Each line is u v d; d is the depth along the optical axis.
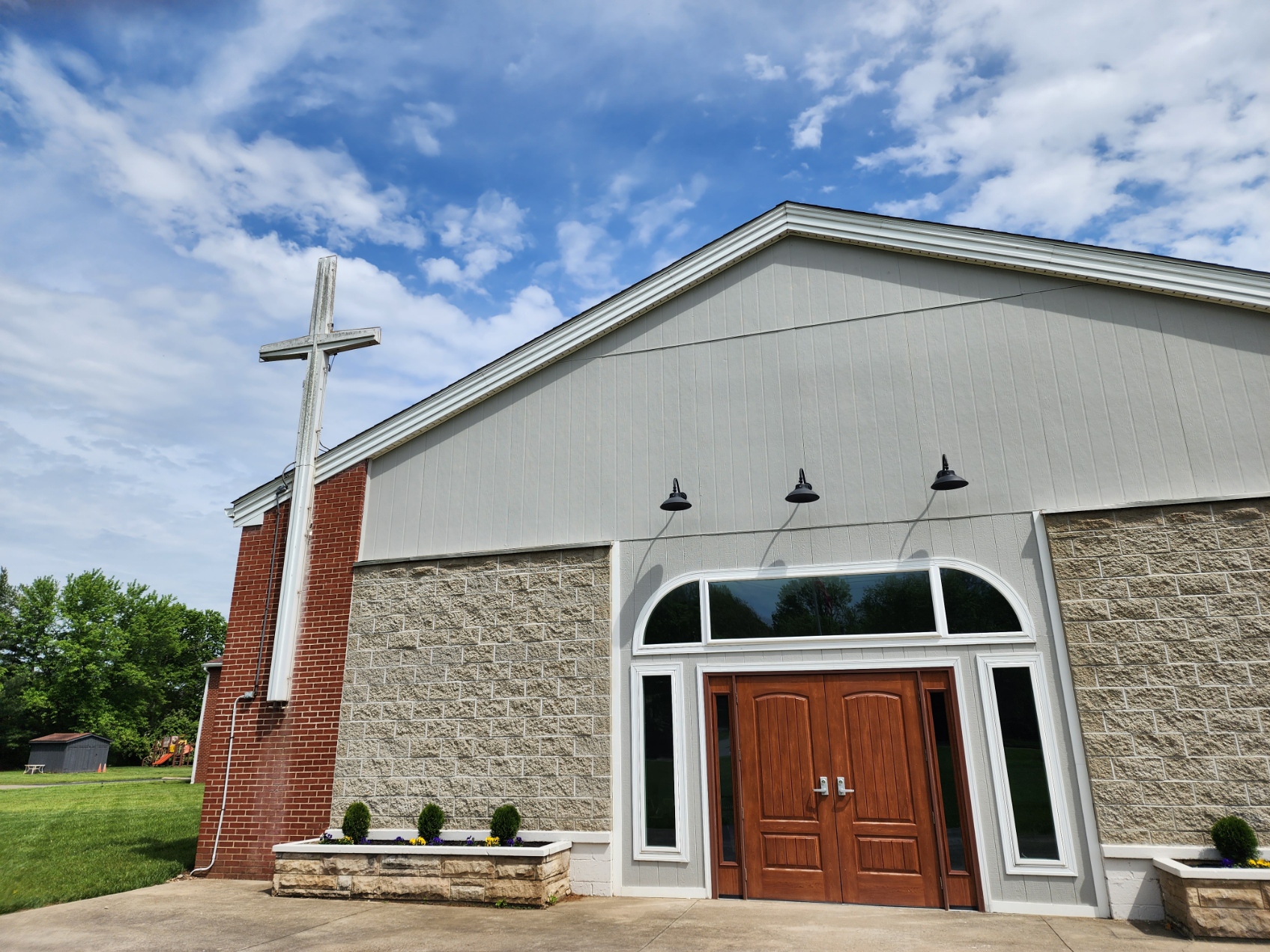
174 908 7.88
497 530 9.95
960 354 8.76
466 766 9.08
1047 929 6.49
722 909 7.43
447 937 6.55
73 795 22.86
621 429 9.80
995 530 8.11
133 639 56.12
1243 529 7.33
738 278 9.91
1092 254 8.45
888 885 7.54
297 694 10.03
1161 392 7.99
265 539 10.93
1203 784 6.90
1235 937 6.06
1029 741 7.46
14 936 6.79
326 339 11.32
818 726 8.12
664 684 8.72
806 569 8.59
